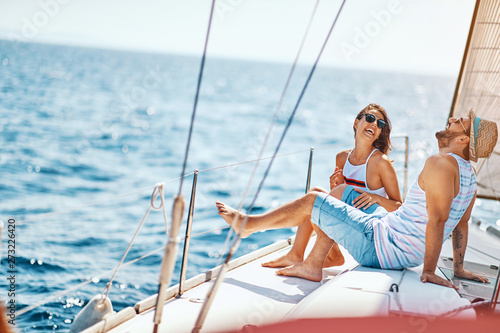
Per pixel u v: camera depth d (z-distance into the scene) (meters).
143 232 8.79
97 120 28.50
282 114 38.47
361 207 3.51
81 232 8.49
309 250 4.21
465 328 2.44
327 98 57.56
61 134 22.48
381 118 3.76
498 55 4.25
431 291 2.89
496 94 4.29
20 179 13.48
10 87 42.38
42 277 6.03
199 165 17.89
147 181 14.63
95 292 5.64
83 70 72.75
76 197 12.06
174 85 64.00
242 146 22.92
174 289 3.23
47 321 4.67
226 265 2.25
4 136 20.45
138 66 99.31
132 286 5.97
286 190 13.74
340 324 2.49
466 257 3.87
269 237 8.52
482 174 4.48
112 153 19.11
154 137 24.22
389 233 3.26
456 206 3.17
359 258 3.36
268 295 3.21
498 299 2.94
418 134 28.25
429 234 3.12
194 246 7.98
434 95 72.62
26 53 105.31
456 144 3.21
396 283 2.99
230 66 153.38
